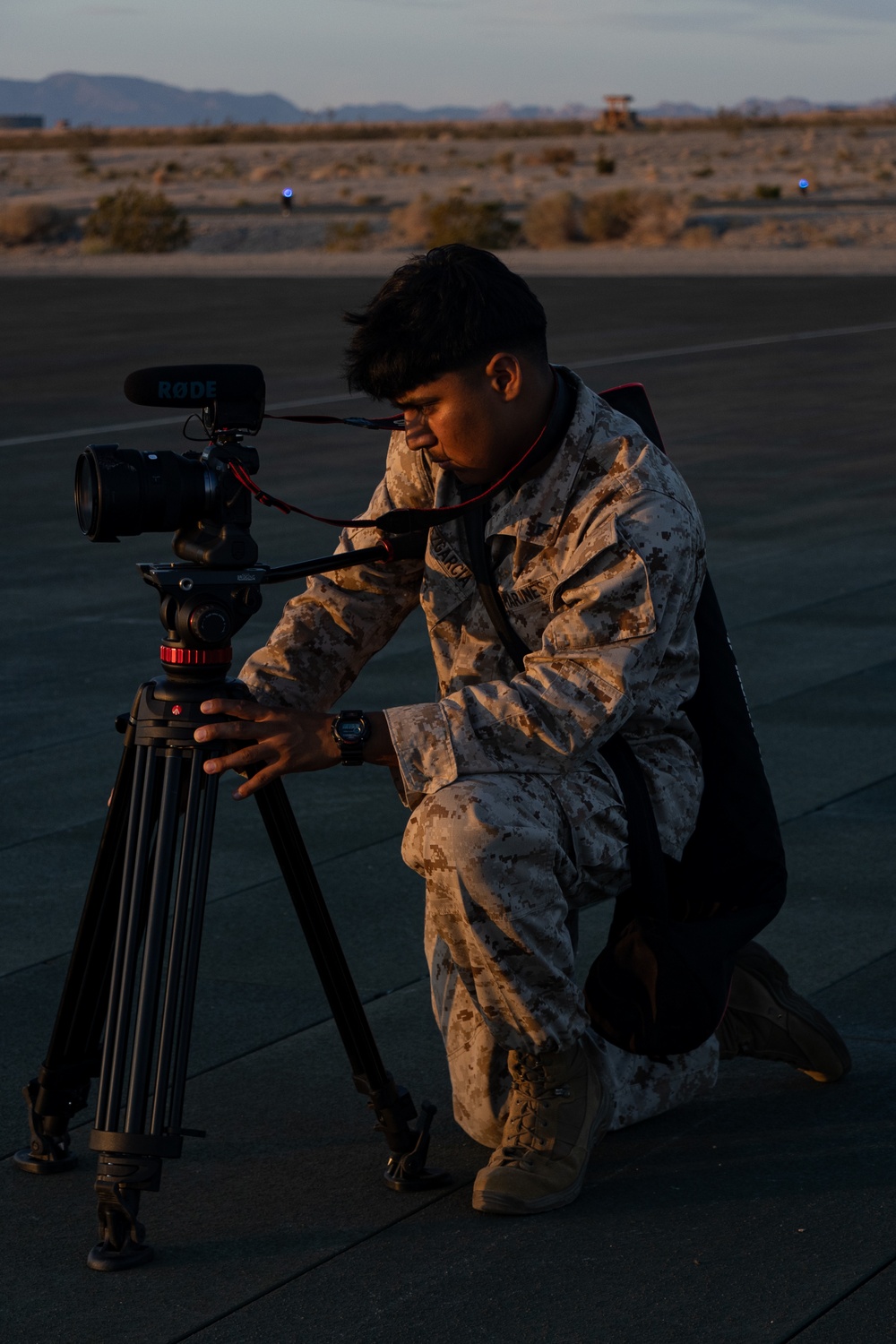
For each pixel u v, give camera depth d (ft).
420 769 9.76
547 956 9.99
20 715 22.47
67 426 53.31
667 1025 10.36
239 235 177.99
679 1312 9.10
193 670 9.60
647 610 9.85
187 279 119.55
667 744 10.66
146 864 9.68
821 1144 11.10
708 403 55.11
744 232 164.35
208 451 9.50
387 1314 9.14
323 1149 11.16
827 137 375.86
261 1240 9.97
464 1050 10.87
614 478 10.06
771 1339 8.84
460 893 9.71
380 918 15.29
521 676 9.96
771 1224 10.05
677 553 9.98
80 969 10.46
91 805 18.74
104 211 176.24
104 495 9.06
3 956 14.53
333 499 39.45
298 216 193.36
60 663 25.35
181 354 71.67
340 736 9.62
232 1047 12.69
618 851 10.20
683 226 167.22
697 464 43.93
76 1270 9.65
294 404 56.39
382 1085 10.50
